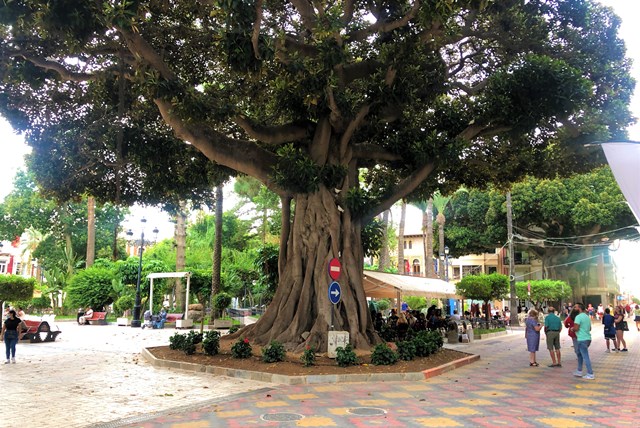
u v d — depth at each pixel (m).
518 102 14.63
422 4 10.36
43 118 15.45
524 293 43.62
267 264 22.16
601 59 15.45
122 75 13.24
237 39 10.41
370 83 14.02
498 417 7.07
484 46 16.72
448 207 48.66
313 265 14.09
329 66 11.92
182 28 14.30
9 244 62.88
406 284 20.86
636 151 8.29
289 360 11.83
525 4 14.24
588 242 45.75
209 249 44.25
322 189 14.45
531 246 49.66
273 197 41.62
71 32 10.02
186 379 10.37
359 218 15.02
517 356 16.23
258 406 7.72
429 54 15.18
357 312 13.98
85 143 15.72
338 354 11.52
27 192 48.34
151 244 55.84
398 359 12.38
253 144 14.73
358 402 8.07
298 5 12.47
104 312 33.00
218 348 13.14
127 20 9.90
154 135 15.92
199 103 11.83
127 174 17.84
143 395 8.62
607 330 18.39
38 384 9.71
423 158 14.62
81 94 15.18
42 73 13.02
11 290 20.03
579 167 18.78
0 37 12.20
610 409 7.73
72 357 14.17
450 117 15.99
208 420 6.78
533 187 42.44
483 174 19.59
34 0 9.48
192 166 17.05
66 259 47.31
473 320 32.19
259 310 45.34
